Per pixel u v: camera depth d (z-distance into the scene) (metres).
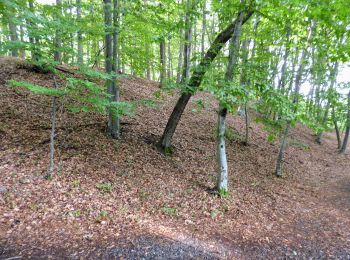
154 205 6.43
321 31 6.51
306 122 6.58
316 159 15.20
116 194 6.43
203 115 14.74
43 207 5.20
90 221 5.14
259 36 8.68
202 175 8.87
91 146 8.23
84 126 9.24
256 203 7.77
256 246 5.41
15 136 7.54
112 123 9.10
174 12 8.40
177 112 9.37
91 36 7.62
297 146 16.08
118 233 4.89
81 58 6.07
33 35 5.12
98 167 7.35
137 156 8.62
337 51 5.81
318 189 10.26
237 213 6.88
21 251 3.92
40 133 8.06
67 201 5.61
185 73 9.30
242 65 7.01
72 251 4.14
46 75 12.09
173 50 25.08
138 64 8.94
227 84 6.36
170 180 7.91
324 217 7.45
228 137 13.07
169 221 5.86
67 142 8.01
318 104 17.61
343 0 4.44
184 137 11.41
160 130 11.00
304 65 10.60
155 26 7.93
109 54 8.14
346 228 6.77
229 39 8.23
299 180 10.98
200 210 6.66
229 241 5.45
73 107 6.54
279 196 8.73
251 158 11.88
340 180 11.84
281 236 6.00
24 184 5.73
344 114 17.17
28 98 9.96
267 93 6.35
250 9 6.69
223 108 7.40
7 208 4.89
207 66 7.45
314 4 4.87
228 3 6.67
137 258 4.25
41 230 4.55
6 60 12.85
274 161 12.37
